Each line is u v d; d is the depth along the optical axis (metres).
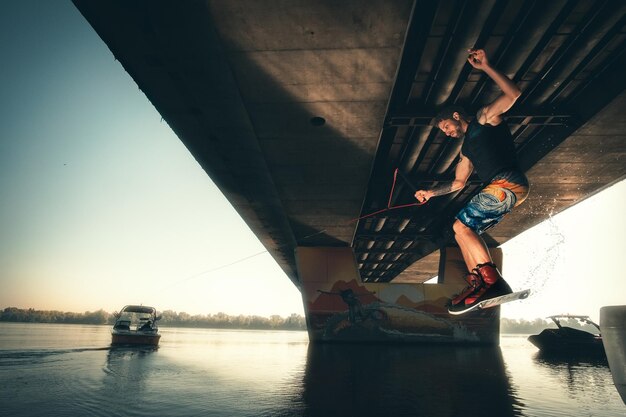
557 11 9.78
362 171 18.36
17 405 5.39
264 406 5.79
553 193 21.69
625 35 10.93
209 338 43.59
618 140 15.35
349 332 25.45
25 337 26.64
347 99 12.97
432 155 18.62
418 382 8.61
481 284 2.93
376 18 9.76
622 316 2.88
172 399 6.14
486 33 10.76
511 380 9.30
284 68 11.56
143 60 11.61
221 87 12.84
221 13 9.73
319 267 26.86
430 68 12.30
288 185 20.05
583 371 12.09
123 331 18.36
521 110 14.20
